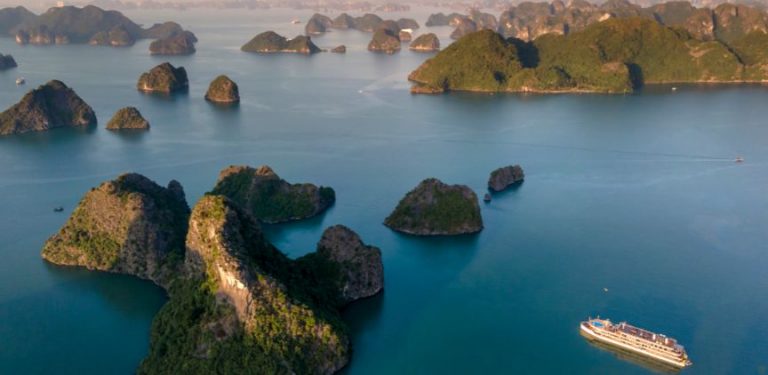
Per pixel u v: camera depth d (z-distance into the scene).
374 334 134.12
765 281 155.00
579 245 175.62
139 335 132.50
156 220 159.12
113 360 124.69
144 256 154.38
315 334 118.06
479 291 151.12
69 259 161.88
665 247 174.50
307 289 131.38
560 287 152.62
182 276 131.38
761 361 123.75
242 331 114.38
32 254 169.12
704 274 158.62
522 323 138.12
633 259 167.12
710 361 124.00
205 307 119.12
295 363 112.38
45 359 125.12
